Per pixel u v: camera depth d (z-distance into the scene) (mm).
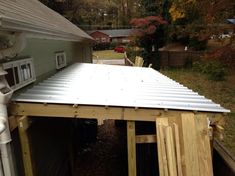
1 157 2859
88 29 46406
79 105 3230
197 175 3072
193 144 3113
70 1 35219
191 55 21172
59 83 4633
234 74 15922
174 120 3172
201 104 3590
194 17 17312
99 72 6801
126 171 6484
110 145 8172
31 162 3318
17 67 3549
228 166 3664
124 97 3662
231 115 8891
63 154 6418
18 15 3146
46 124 4930
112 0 56250
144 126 5809
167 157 3076
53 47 6305
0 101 2740
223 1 11977
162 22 20750
